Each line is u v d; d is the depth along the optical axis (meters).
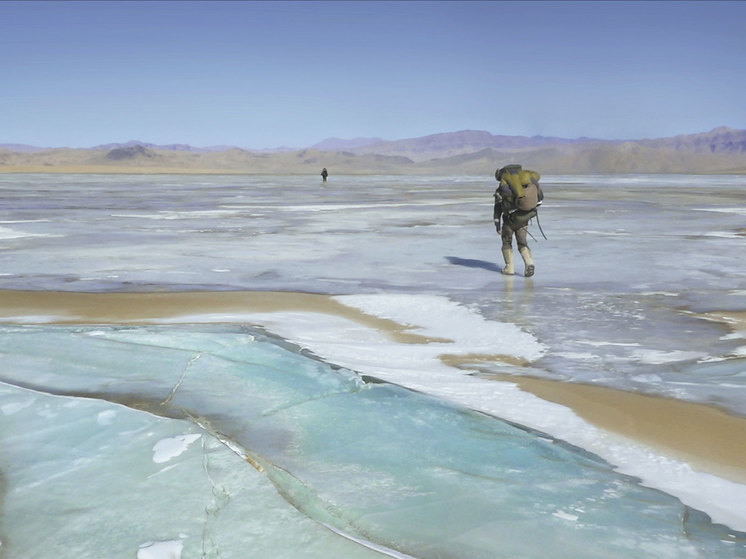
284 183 67.56
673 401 4.40
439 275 10.09
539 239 15.13
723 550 2.46
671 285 9.13
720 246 13.66
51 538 2.46
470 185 61.84
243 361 4.72
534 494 2.88
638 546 2.47
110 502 2.69
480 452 3.31
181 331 5.52
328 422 3.65
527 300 8.10
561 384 4.75
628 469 3.29
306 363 4.72
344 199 34.34
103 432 3.41
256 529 2.49
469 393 4.46
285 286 9.05
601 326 6.74
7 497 2.74
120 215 22.42
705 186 57.38
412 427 3.61
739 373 5.06
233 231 16.97
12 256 12.07
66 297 8.16
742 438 3.76
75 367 4.55
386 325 6.80
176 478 2.88
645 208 26.19
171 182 68.00
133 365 4.59
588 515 2.70
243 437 3.43
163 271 10.38
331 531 2.49
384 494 2.84
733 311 7.45
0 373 4.43
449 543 2.47
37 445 3.25
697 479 3.20
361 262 11.47
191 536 2.45
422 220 20.61
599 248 13.38
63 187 50.81
